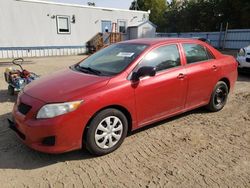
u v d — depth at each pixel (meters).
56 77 4.01
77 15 19.62
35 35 17.84
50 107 3.20
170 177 3.11
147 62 4.04
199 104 4.93
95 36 21.06
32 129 3.19
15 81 6.17
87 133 3.39
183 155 3.62
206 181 3.03
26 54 17.69
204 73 4.79
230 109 5.57
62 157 3.54
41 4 17.62
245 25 28.73
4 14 16.22
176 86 4.31
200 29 35.56
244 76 9.52
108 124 3.56
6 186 2.93
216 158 3.54
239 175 3.15
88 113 3.32
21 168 3.28
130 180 3.05
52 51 18.89
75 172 3.21
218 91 5.27
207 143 3.99
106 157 3.57
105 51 4.68
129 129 3.92
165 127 4.56
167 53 4.34
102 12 21.00
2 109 5.46
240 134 4.32
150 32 23.58
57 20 18.67
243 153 3.69
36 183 2.99
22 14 16.94
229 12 30.92
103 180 3.05
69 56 18.62
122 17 22.41
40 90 3.56
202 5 34.09
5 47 16.70
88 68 4.25
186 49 4.65
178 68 4.40
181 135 4.26
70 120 3.21
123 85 3.65
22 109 3.45
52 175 3.15
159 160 3.49
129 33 23.27
